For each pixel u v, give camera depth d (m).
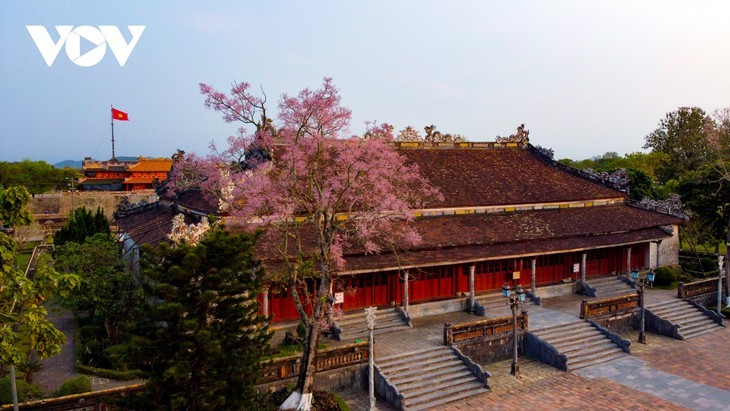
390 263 32.47
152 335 18.02
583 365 30.97
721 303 42.22
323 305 23.41
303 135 25.08
